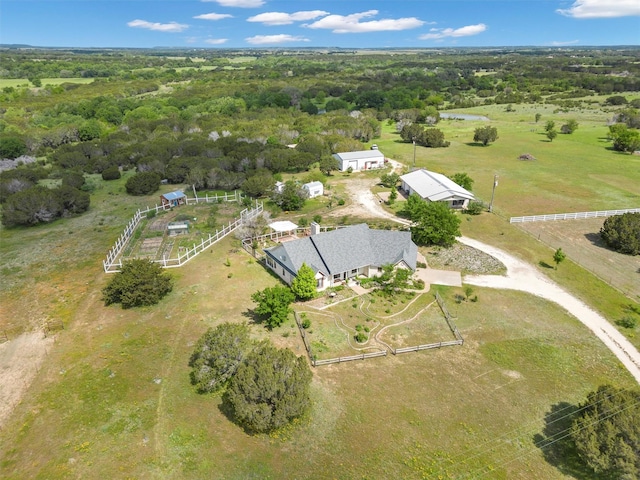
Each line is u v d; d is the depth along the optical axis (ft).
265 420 87.10
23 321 130.62
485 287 149.89
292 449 87.35
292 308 136.05
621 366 111.96
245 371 92.79
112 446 87.51
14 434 90.53
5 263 168.86
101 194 258.16
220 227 203.92
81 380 105.60
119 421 93.56
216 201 243.19
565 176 286.25
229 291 145.69
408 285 148.66
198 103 544.62
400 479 81.56
